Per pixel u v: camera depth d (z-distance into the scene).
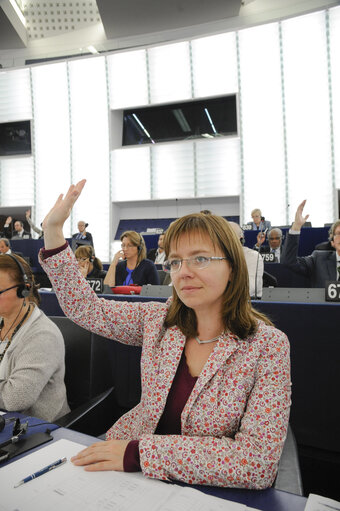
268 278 3.45
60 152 8.73
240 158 7.54
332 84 6.84
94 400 1.32
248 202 7.51
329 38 6.76
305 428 1.48
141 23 9.27
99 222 8.56
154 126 8.90
